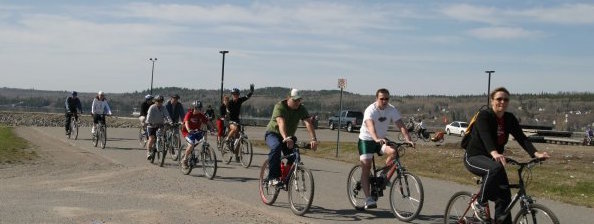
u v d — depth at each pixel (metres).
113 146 21.58
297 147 9.11
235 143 15.93
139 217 8.20
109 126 44.97
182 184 11.66
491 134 6.56
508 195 6.55
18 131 29.80
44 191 10.38
